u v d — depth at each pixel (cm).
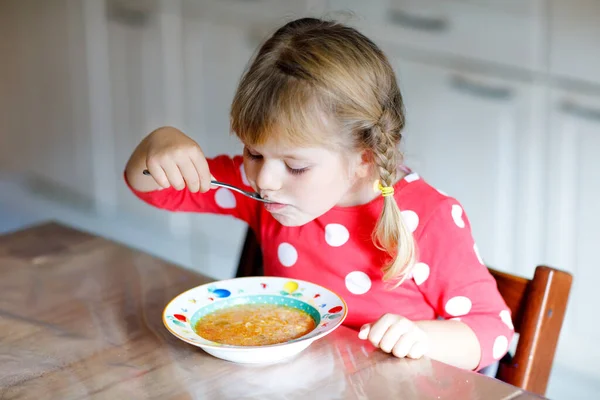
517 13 222
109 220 354
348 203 131
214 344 102
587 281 229
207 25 291
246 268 147
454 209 127
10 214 366
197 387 98
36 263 136
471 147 241
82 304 121
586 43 212
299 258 135
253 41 278
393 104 122
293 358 104
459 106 240
